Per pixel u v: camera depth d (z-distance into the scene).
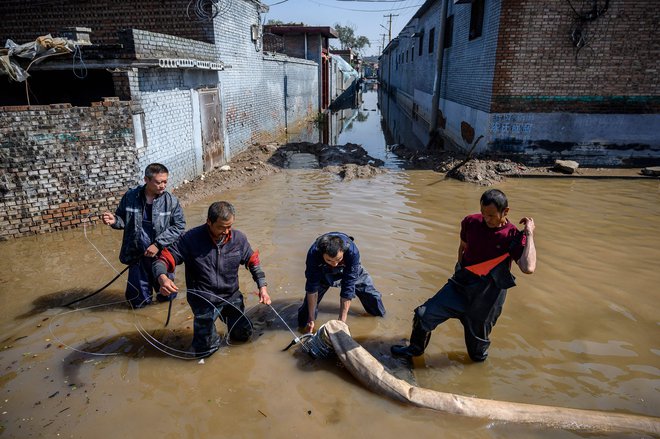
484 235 3.67
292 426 3.39
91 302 5.20
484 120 12.38
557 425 3.30
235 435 3.31
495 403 3.45
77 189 7.46
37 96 9.91
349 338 4.05
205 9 11.45
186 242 3.98
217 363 4.15
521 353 4.22
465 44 14.61
